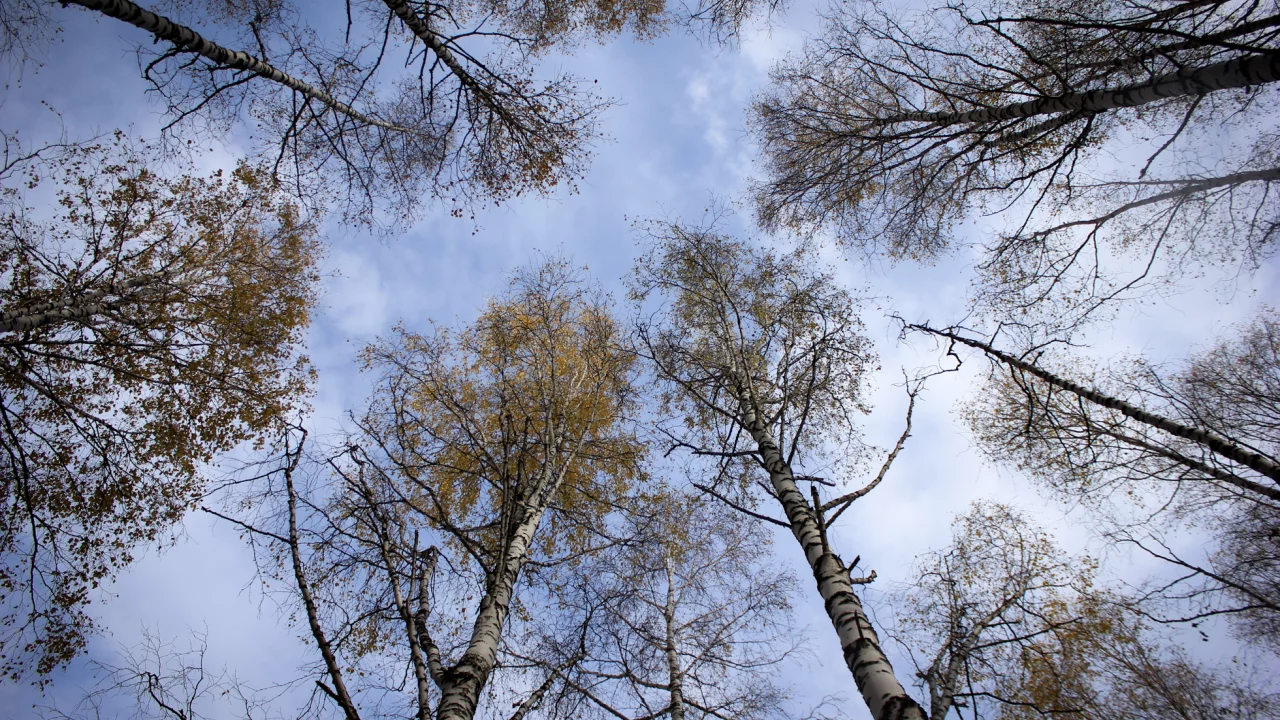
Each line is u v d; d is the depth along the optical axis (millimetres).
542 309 9719
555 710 6090
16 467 7098
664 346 8320
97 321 8406
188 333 9188
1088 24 5500
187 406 9055
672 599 8930
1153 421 6375
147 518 8492
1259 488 6895
